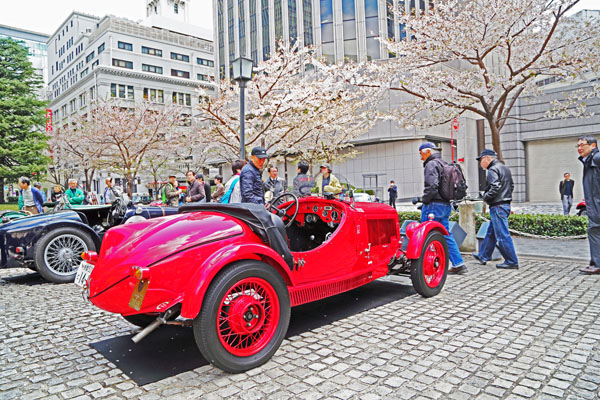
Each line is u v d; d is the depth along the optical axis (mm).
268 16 30469
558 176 21188
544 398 2309
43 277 5809
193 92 52781
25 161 26375
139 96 48406
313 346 3178
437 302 4332
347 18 25656
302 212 4465
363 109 15891
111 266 2746
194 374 2736
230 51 34344
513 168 21953
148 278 2500
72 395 2477
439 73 9188
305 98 11250
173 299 2623
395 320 3760
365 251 4094
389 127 23750
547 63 8539
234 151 12875
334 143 15734
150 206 6094
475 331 3400
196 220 2973
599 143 19609
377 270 4277
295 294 3297
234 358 2684
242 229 3016
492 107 9992
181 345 3307
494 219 5883
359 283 4023
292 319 3889
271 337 2904
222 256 2660
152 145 21484
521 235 8953
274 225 3094
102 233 6449
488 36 8891
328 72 11742
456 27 8820
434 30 9094
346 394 2395
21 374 2814
